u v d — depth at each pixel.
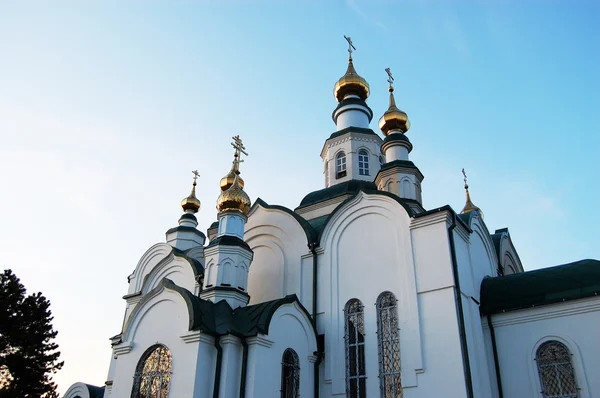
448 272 20.06
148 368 19.75
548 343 19.42
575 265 20.89
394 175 28.34
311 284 23.95
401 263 21.52
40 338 41.03
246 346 19.16
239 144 29.03
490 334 20.67
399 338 20.36
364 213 23.64
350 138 34.28
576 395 18.23
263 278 26.09
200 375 18.34
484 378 19.23
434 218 21.28
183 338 19.11
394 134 30.31
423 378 19.08
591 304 18.95
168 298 20.47
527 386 19.20
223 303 21.75
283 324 20.67
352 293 22.48
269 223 27.28
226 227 24.56
